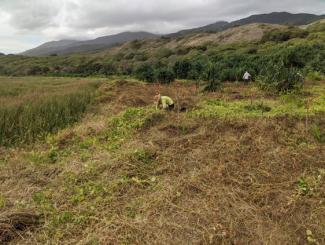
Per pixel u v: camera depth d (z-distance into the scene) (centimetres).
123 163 607
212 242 394
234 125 785
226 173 554
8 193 520
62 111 1089
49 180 575
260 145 662
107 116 1095
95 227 430
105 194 518
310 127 754
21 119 910
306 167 573
